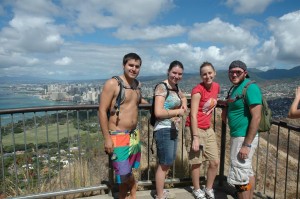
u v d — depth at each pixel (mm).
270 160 6910
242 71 3025
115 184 3885
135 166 3326
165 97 3256
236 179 3121
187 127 3691
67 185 4305
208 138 3609
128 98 3066
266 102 3045
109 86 2975
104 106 2994
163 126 3357
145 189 4180
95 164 4754
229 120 3197
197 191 3822
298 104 2820
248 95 2920
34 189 4094
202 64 3430
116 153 3094
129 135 3143
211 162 3672
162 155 3412
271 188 5910
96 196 3869
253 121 2891
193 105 3461
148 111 3975
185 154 5273
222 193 4059
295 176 6648
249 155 3045
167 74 3354
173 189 4137
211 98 3510
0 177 4266
